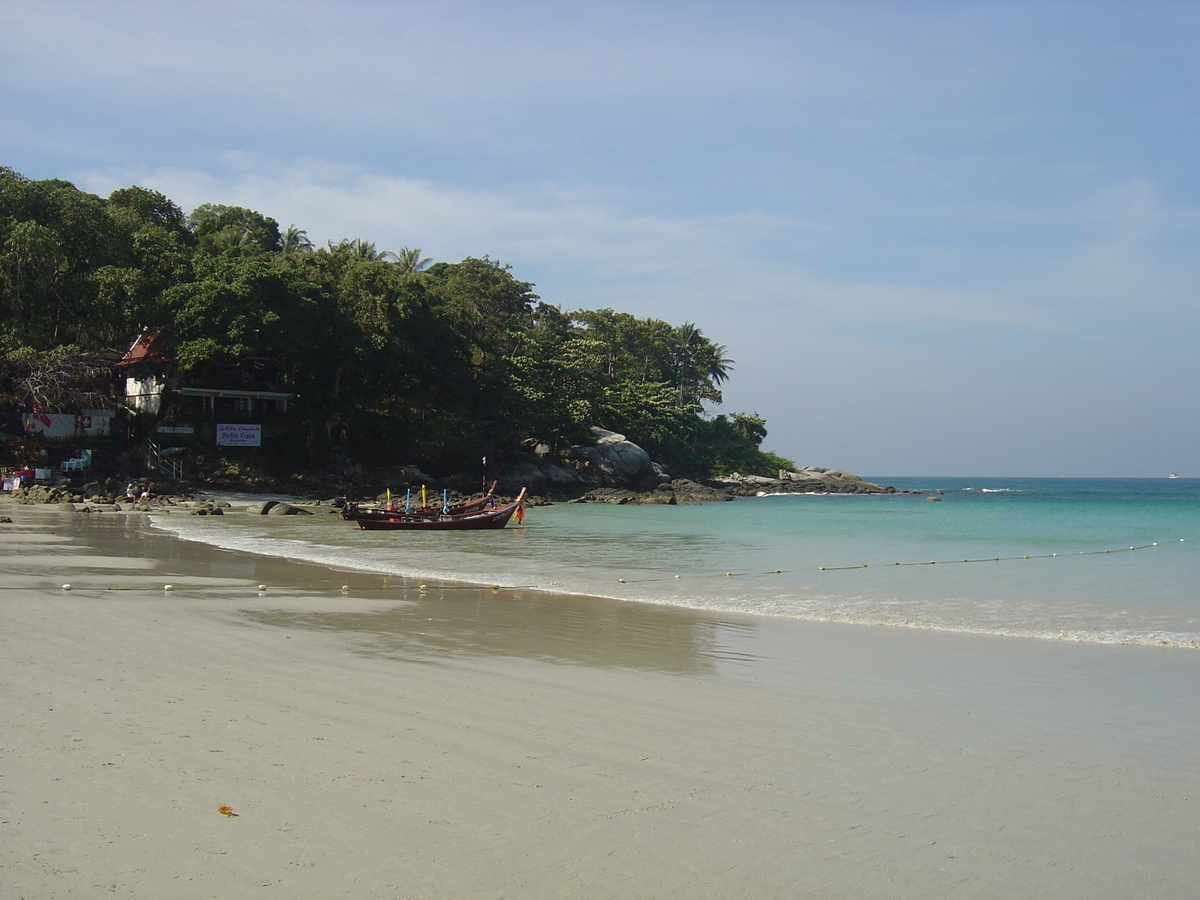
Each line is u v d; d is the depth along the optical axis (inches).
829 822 245.8
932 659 480.1
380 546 1195.9
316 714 331.0
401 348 2568.9
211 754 280.8
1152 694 401.7
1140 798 269.0
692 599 724.7
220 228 3211.1
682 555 1131.9
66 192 2095.2
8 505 1654.8
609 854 221.0
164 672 387.5
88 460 2037.4
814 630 575.8
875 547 1284.4
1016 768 294.7
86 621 509.7
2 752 274.8
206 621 530.9
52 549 958.4
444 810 243.9
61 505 1614.2
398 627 542.6
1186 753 313.3
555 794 259.3
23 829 222.1
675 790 266.2
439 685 386.0
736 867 216.7
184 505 1839.3
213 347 2076.8
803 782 276.8
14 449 2042.3
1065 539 1473.9
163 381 2298.2
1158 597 756.0
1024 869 220.5
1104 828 246.4
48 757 271.9
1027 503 3462.1
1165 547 1315.2
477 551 1162.6
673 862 218.1
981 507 2994.6
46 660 400.8
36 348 2017.7
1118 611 673.6
